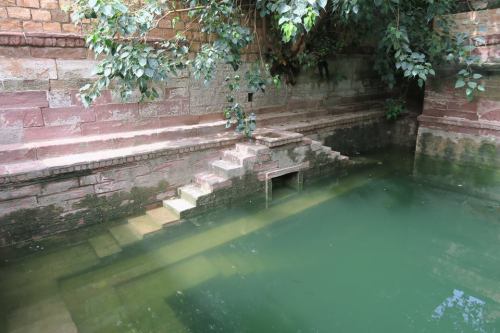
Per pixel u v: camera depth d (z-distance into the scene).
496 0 6.52
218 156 5.39
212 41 5.54
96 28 3.90
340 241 4.59
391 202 5.66
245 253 4.18
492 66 5.97
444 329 3.19
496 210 5.46
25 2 3.98
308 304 3.43
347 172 6.64
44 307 3.10
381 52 7.29
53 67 4.22
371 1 5.71
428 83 7.15
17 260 3.77
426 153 7.38
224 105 5.95
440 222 5.11
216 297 3.43
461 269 4.10
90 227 4.33
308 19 4.00
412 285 3.80
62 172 3.95
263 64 5.84
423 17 6.22
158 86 5.10
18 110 4.06
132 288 3.46
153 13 4.49
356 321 3.25
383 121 8.22
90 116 4.59
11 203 3.75
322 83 7.42
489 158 6.50
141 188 4.66
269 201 5.45
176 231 4.46
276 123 6.55
